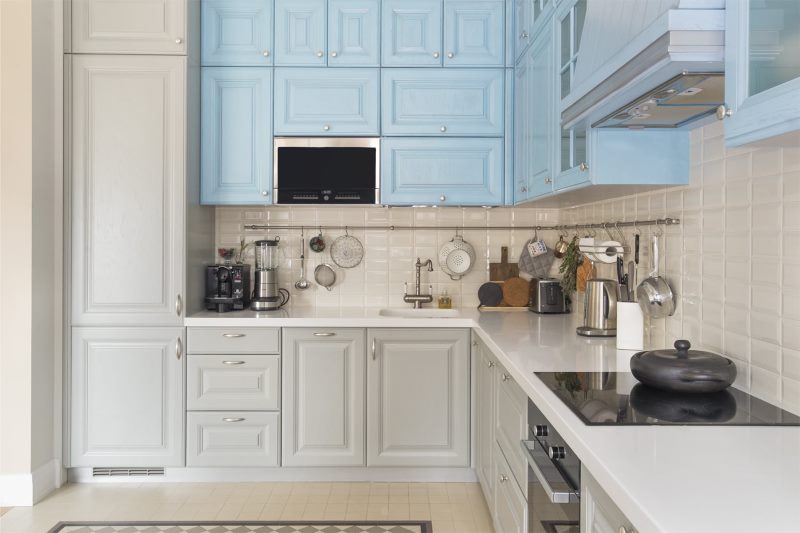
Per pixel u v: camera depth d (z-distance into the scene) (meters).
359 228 4.07
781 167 1.73
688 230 2.29
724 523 0.97
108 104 3.46
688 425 1.53
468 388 3.52
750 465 1.24
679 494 1.09
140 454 3.51
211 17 3.68
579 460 1.47
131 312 3.48
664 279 2.47
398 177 3.74
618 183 2.30
